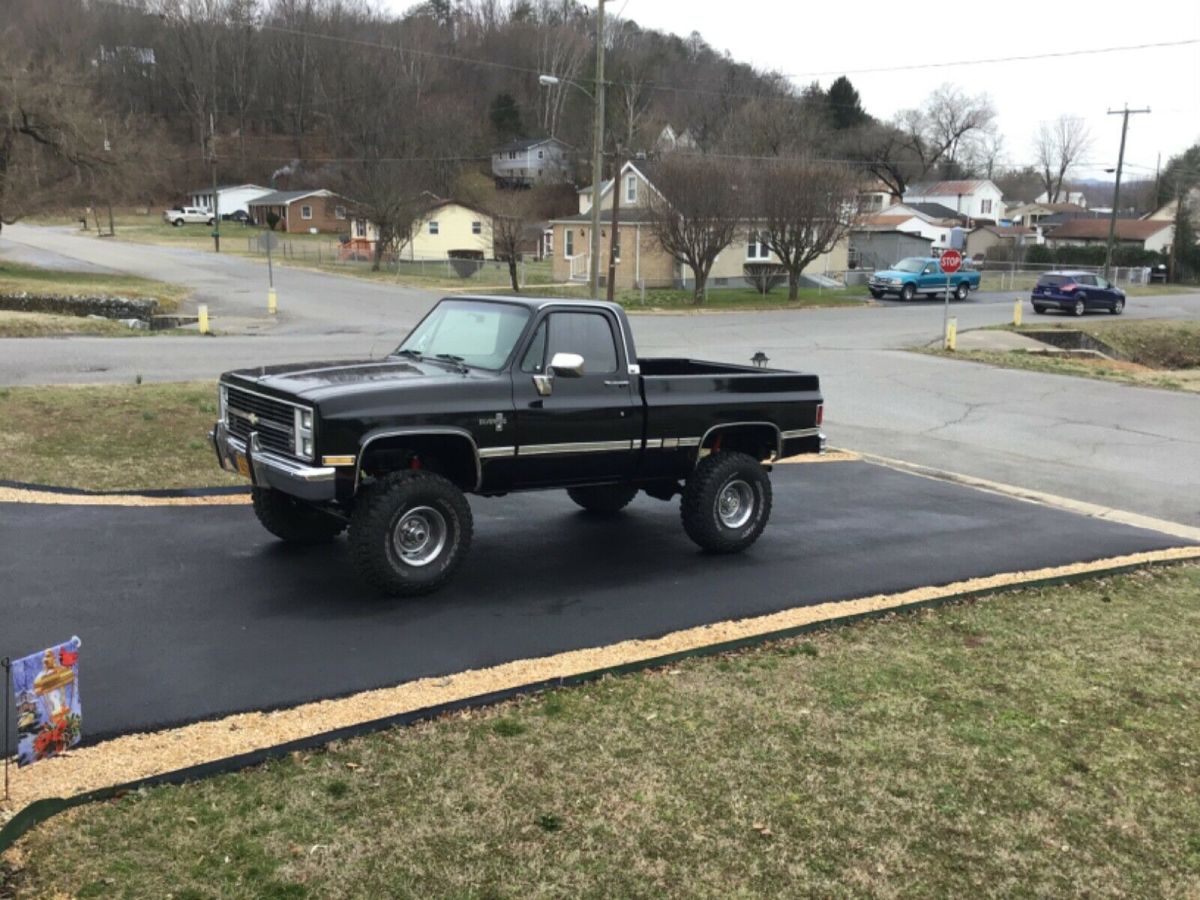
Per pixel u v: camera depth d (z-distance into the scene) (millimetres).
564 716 4957
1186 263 70625
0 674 5031
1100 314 41094
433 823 3932
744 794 4301
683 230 39719
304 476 5914
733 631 6238
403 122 83688
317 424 5902
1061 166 121125
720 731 4891
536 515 9055
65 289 33688
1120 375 23281
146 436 10836
